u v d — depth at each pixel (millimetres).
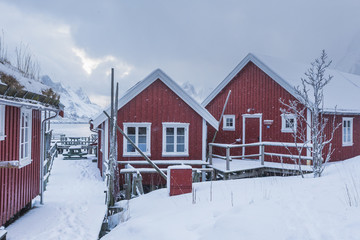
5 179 5613
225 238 3471
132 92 11469
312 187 5625
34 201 8031
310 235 3242
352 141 14688
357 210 3734
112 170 8086
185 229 4191
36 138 7809
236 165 12523
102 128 12281
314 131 8570
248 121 15109
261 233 3416
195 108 12031
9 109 5758
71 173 13195
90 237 5375
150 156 11672
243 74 15492
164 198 7250
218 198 6270
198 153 12125
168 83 11766
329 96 14156
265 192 6004
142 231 4336
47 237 5348
